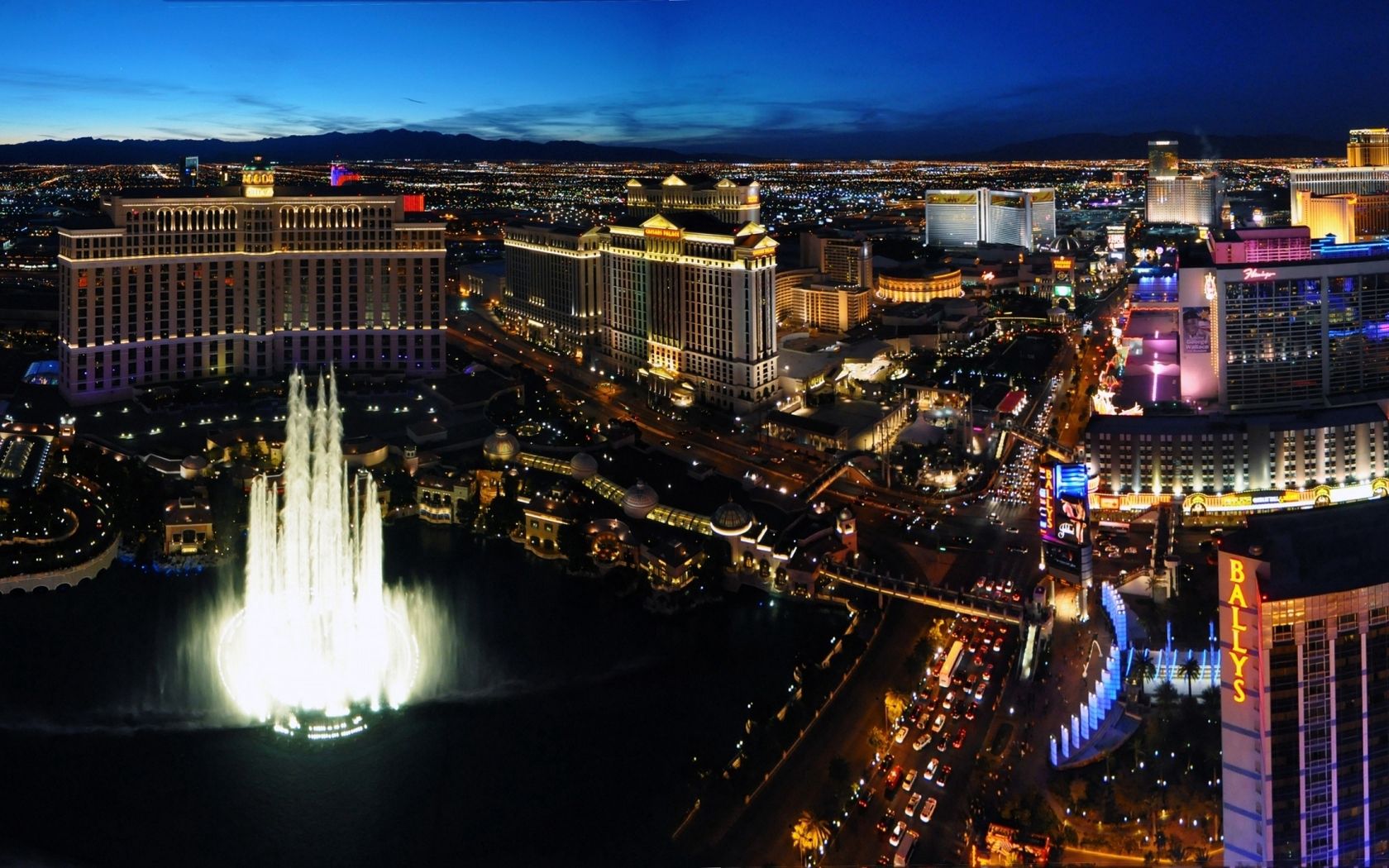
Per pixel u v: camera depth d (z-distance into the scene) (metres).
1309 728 185.88
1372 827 190.75
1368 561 185.00
